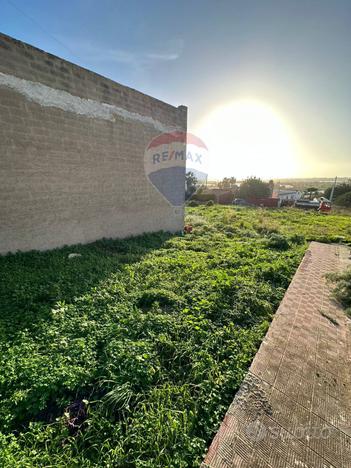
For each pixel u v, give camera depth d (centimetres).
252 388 192
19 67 359
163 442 150
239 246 575
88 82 459
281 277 409
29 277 326
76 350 208
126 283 350
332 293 360
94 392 183
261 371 210
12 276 322
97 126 489
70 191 459
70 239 474
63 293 302
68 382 178
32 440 147
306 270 460
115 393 175
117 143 539
